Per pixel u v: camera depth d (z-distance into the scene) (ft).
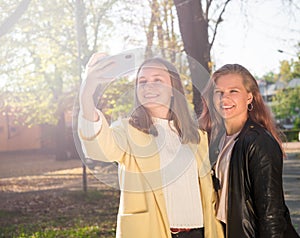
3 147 85.05
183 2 17.39
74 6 29.01
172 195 6.55
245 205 6.66
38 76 39.06
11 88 38.60
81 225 22.52
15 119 46.06
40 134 88.02
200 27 17.42
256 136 6.69
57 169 55.31
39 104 41.19
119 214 6.30
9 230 21.89
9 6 20.75
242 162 6.71
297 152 43.37
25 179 45.75
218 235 7.02
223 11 21.84
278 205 6.48
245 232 6.61
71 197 31.48
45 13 29.66
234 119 7.35
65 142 68.74
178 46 18.89
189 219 6.59
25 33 31.27
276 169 6.56
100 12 26.89
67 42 33.83
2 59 33.19
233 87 7.25
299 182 27.99
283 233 6.72
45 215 25.88
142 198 6.23
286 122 113.19
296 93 112.27
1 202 30.78
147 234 6.11
